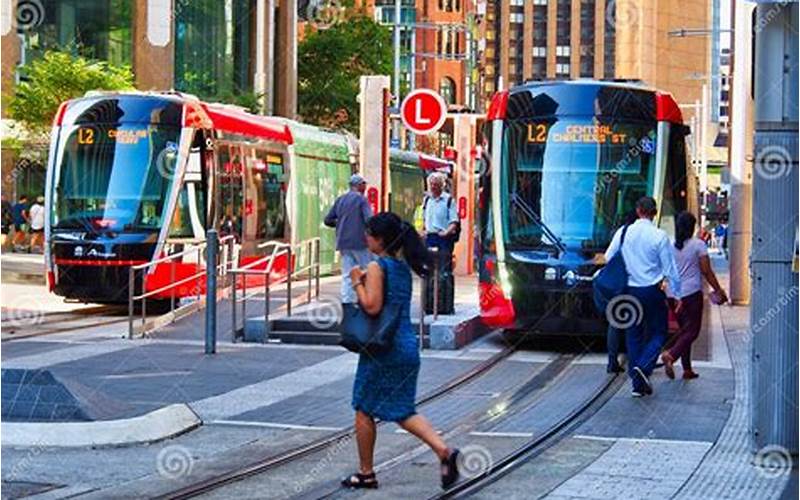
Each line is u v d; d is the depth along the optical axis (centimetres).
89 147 2705
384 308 1032
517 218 2106
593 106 2111
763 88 1163
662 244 1597
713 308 3111
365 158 2425
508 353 2064
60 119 2733
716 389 1669
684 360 1764
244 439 1293
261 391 1605
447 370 1836
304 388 1636
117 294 2645
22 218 4469
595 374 1819
